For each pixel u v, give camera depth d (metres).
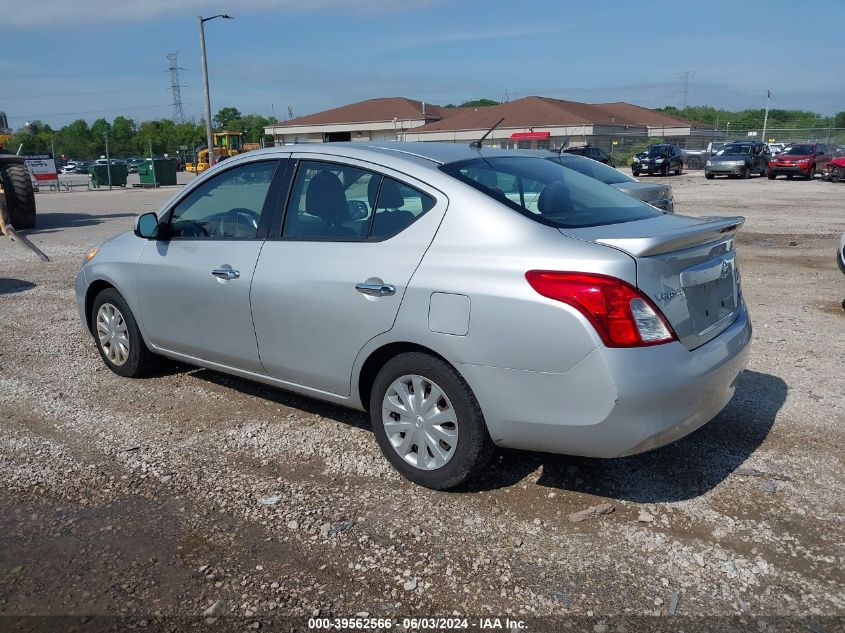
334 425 4.65
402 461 3.85
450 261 3.51
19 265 11.16
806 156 31.73
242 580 3.08
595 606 2.91
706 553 3.24
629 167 49.03
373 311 3.74
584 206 3.90
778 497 3.71
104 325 5.59
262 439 4.46
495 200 3.58
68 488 3.88
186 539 3.39
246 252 4.38
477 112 57.91
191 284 4.68
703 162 46.81
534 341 3.26
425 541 3.35
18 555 3.28
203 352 4.79
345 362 3.95
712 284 3.68
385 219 3.84
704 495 3.73
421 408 3.72
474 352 3.41
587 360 3.17
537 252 3.33
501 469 4.02
